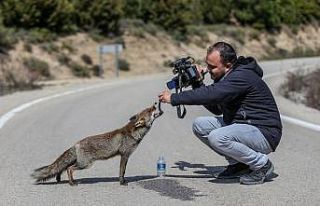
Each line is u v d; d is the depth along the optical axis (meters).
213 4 117.25
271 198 11.94
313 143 19.33
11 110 29.61
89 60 75.94
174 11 98.12
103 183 13.41
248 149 12.75
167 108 30.98
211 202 11.66
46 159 16.38
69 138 20.22
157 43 89.19
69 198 12.07
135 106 31.98
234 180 13.65
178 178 13.93
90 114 27.83
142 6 96.31
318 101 33.88
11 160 16.19
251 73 12.67
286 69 79.69
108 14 85.69
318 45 131.88
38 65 67.69
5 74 61.62
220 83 12.49
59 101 35.09
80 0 84.06
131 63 81.12
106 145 12.67
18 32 73.19
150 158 16.61
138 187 13.00
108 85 52.00
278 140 12.98
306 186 12.99
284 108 32.03
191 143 19.28
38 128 22.69
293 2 133.12
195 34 100.56
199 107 31.56
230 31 111.75
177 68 13.07
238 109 12.92
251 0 122.12
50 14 77.88
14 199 12.02
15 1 76.00
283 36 124.62
